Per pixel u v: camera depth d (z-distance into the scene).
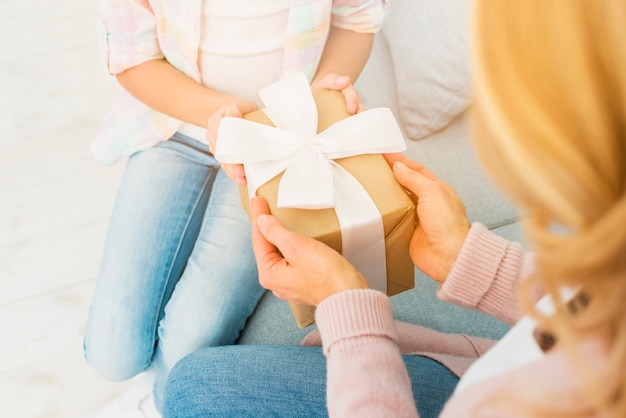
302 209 0.75
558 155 0.33
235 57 1.09
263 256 0.75
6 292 1.54
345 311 0.65
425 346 0.97
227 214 1.17
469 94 1.18
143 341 1.18
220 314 1.10
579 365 0.37
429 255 0.78
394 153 0.84
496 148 0.36
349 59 1.15
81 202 1.71
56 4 2.27
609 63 0.32
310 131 0.82
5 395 1.38
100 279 1.19
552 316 0.39
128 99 1.24
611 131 0.33
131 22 1.09
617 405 0.37
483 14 0.35
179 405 0.88
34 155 1.82
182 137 1.25
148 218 1.19
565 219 0.35
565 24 0.32
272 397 0.85
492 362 0.49
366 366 0.63
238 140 0.80
